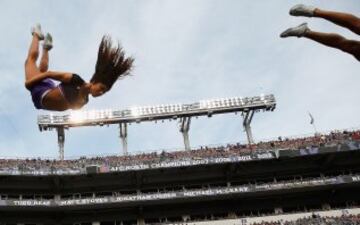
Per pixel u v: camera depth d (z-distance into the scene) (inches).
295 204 2018.9
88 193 2025.1
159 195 1925.4
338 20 249.8
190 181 2057.1
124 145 2144.4
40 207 1855.3
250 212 2011.6
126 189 2038.6
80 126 2192.4
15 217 1924.2
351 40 265.3
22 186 1978.3
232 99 2255.2
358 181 1920.5
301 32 266.2
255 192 1939.0
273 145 2080.5
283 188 1931.6
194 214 2003.0
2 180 1948.8
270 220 1840.6
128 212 2004.2
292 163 2070.6
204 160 1979.6
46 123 2142.0
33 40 243.0
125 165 1958.7
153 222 1985.7
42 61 248.2
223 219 1861.5
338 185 1935.3
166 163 1971.0
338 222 1758.1
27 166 1916.8
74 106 230.1
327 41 265.6
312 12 253.8
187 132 2214.6
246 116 2244.1
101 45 225.9
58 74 226.2
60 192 2020.2
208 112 2223.2
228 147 2111.2
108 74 227.1
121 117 2197.3
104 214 1998.0
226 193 1935.3
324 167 2066.9
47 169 1914.4
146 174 2026.3
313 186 1929.1
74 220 1978.3
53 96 225.5
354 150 1963.6
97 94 227.8
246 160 1972.2
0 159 1966.0
